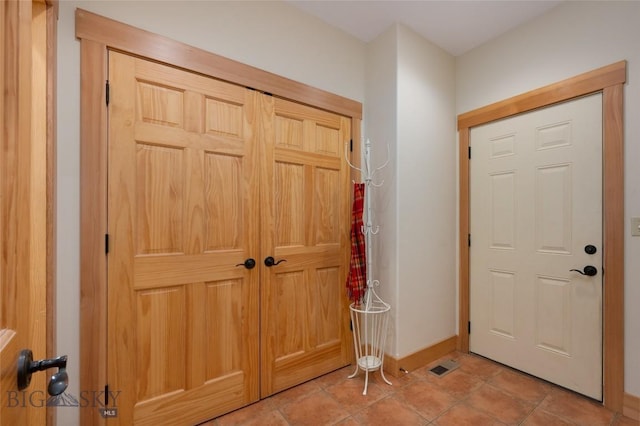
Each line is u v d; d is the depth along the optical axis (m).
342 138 2.29
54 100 1.27
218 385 1.71
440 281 2.46
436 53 2.46
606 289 1.80
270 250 1.92
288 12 2.03
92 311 1.38
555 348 2.03
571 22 1.96
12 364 0.51
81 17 1.37
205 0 1.70
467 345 2.53
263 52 1.91
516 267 2.23
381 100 2.30
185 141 1.62
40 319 1.21
